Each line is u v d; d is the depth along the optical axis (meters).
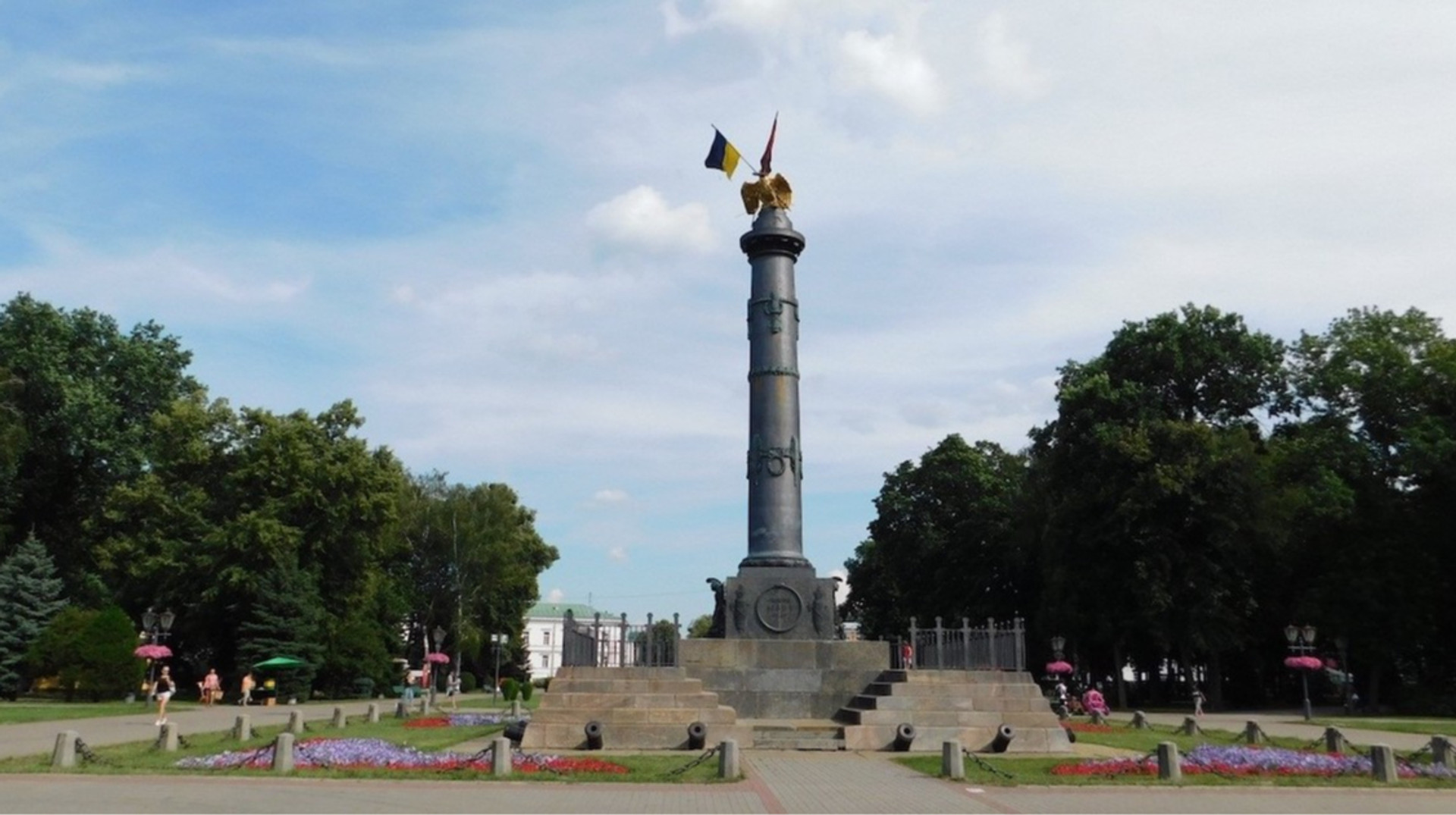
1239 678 72.31
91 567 68.50
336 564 66.50
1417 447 56.25
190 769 20.72
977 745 28.44
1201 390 65.31
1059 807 17.81
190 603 62.22
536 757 22.66
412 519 89.69
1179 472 56.84
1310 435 63.19
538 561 104.31
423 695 53.81
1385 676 64.94
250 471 62.50
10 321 66.19
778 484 34.44
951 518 82.56
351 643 66.25
